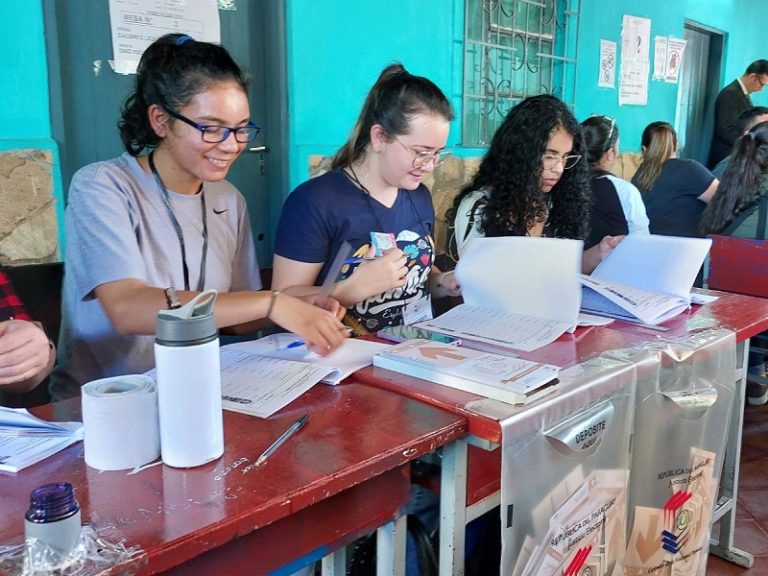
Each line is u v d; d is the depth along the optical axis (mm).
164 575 718
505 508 1040
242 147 1346
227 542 735
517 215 1966
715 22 5613
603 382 1181
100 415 811
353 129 1717
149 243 1405
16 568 632
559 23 3951
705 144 6086
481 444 1022
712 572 1967
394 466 893
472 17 3381
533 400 1059
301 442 911
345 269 1644
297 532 859
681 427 1468
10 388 1171
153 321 1194
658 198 3637
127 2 2250
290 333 1426
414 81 1565
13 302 1326
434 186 3264
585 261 1956
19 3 1979
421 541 1254
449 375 1114
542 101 1942
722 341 1487
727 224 2830
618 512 1326
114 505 743
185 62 1263
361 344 1347
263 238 2801
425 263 1771
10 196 2002
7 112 1995
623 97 4609
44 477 805
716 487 1652
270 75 2662
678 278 1690
